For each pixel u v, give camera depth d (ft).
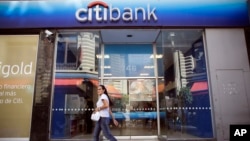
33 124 19.76
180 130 21.26
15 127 19.93
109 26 21.45
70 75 21.58
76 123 20.72
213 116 20.33
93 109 21.20
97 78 21.97
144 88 25.08
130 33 23.03
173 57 22.39
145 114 24.48
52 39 21.31
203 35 22.00
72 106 21.04
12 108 20.27
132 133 24.02
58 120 20.53
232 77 20.70
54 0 21.71
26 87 20.66
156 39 25.03
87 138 20.39
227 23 21.48
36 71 20.71
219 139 19.62
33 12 21.56
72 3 21.70
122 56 25.71
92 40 22.36
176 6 21.72
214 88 20.48
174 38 22.52
